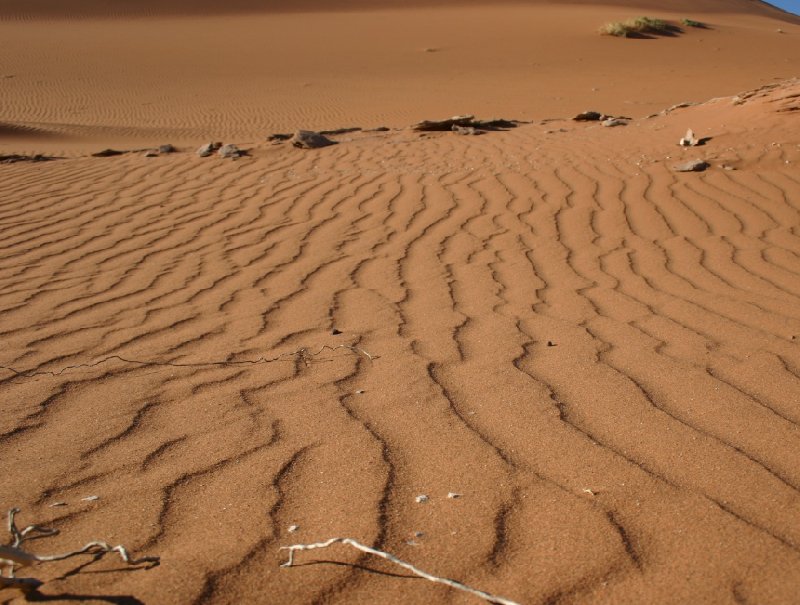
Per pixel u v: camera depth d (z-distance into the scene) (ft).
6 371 10.44
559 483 6.70
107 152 34.35
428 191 22.34
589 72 83.20
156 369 10.34
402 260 16.24
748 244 16.02
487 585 5.28
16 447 7.91
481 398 8.72
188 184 25.63
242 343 11.40
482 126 34.86
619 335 10.95
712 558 5.49
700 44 99.86
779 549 5.57
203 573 5.49
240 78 86.48
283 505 6.49
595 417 8.08
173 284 15.29
